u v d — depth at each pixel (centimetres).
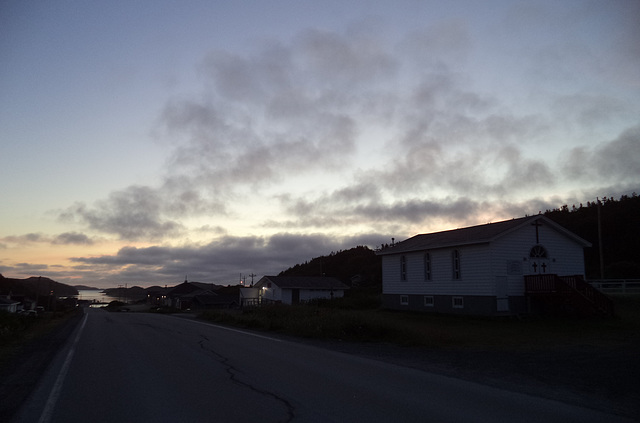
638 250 5572
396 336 1752
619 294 3481
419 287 3228
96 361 1180
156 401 747
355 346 1568
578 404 760
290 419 642
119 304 10919
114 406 718
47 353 1376
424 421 639
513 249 2733
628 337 1827
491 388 875
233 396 780
